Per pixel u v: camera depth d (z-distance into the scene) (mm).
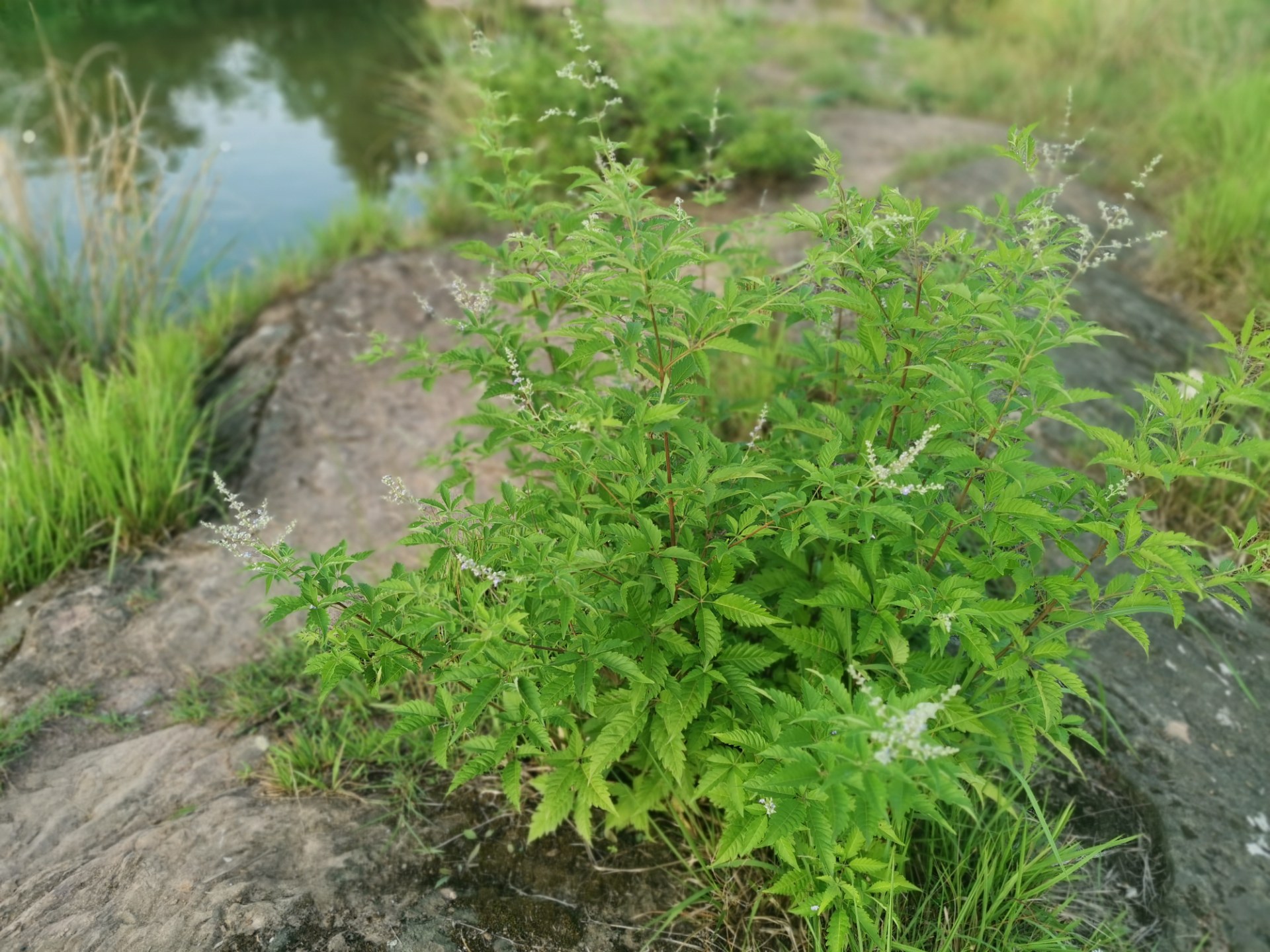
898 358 2391
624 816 2617
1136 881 2561
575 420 2070
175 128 9164
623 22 8727
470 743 2408
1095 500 2264
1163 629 3361
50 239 5414
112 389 4410
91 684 3299
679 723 2271
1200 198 5965
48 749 3037
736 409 3127
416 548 3930
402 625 2256
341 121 9594
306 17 13367
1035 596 2469
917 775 1979
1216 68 8508
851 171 7762
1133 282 5781
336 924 2396
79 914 2426
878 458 2188
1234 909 2480
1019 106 9414
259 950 2320
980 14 13305
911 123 9266
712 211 6879
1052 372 2002
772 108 8039
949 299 2432
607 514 2555
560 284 2551
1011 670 2219
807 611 2688
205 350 5562
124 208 5664
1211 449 2035
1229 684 3176
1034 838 2381
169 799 2803
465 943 2385
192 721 3139
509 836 2688
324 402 4973
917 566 2209
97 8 11977
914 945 2324
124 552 3918
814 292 2451
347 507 4258
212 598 3701
